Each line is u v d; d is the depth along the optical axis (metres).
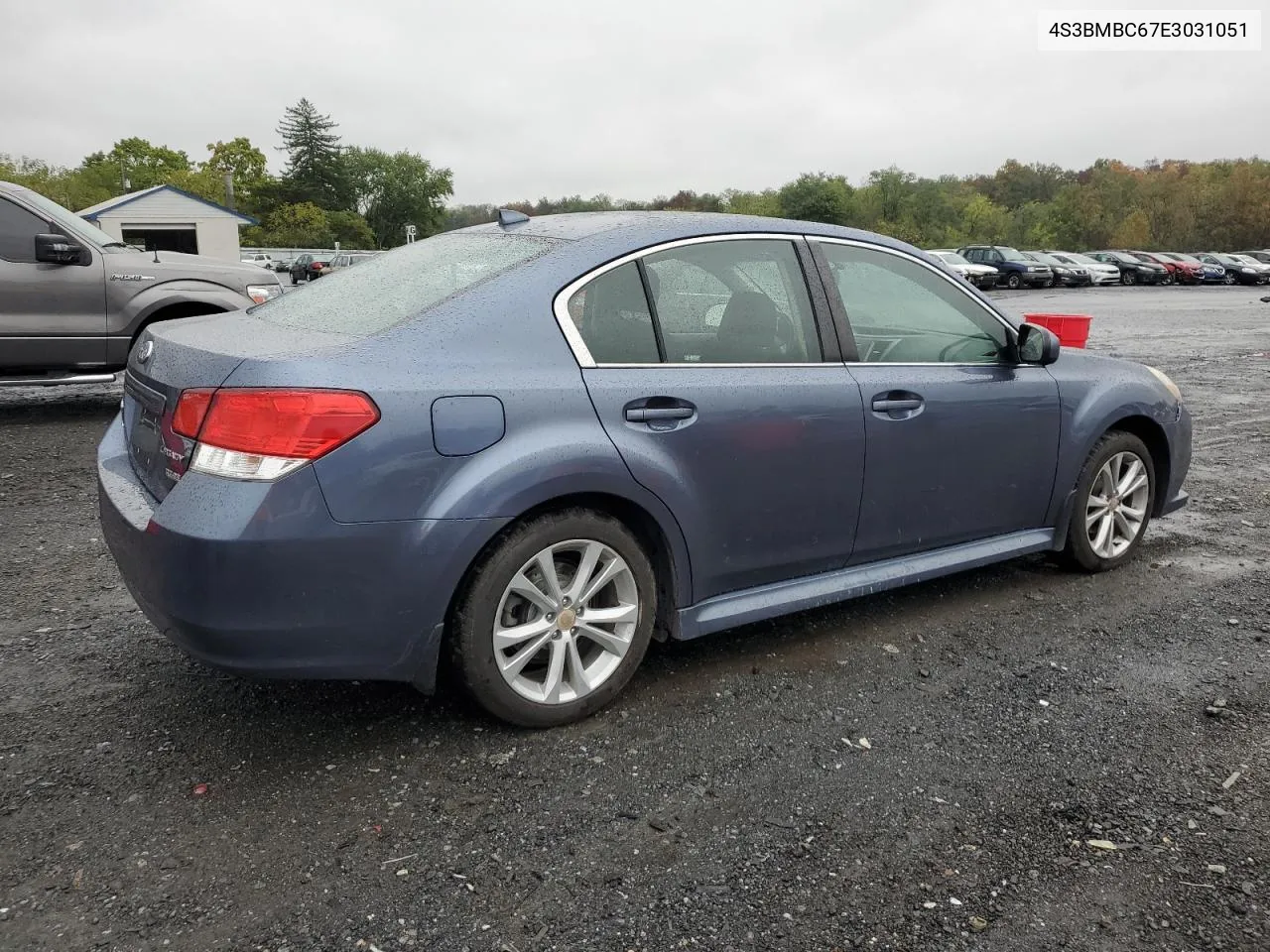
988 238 80.69
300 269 43.53
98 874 2.26
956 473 3.79
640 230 3.15
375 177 101.38
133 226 38.34
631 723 3.04
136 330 7.93
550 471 2.75
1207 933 2.15
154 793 2.59
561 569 2.98
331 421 2.47
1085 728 3.07
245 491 2.43
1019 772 2.81
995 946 2.10
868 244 3.69
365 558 2.54
